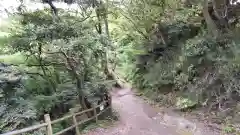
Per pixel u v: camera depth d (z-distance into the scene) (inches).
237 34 303.4
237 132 227.9
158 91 429.4
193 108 318.3
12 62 305.0
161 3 386.0
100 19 376.2
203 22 378.6
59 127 294.5
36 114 260.5
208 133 241.0
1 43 269.0
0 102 229.8
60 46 233.1
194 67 341.7
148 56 492.4
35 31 237.9
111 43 286.7
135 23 467.5
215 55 304.8
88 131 267.7
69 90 321.7
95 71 336.5
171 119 304.5
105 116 329.4
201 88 315.6
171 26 409.4
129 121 314.7
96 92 317.4
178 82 365.4
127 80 587.2
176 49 420.2
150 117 327.9
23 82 271.7
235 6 334.6
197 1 323.9
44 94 338.0
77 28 255.8
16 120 222.4
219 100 286.5
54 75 358.9
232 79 274.5
